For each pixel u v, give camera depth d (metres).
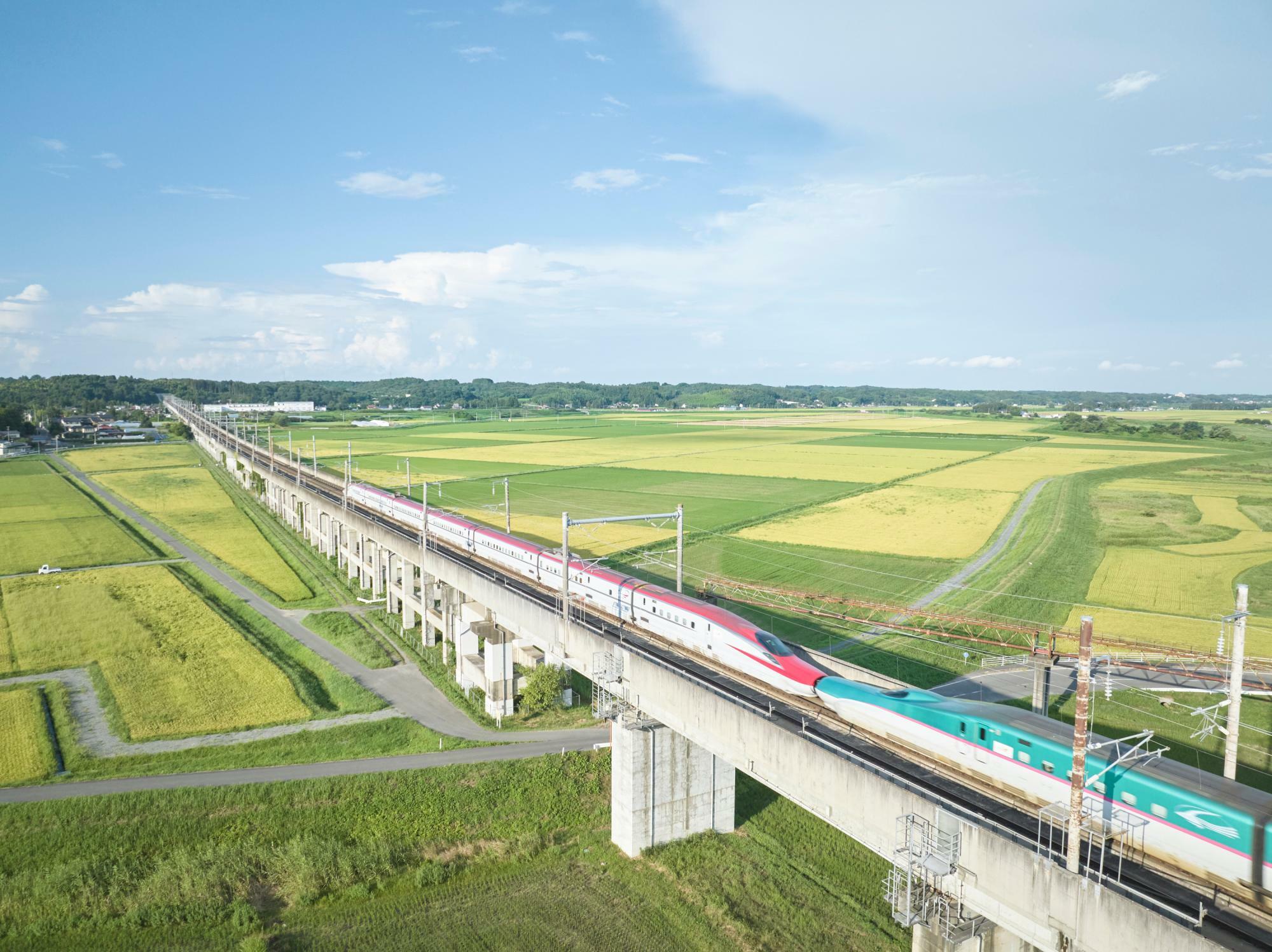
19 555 123.50
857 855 50.22
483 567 83.69
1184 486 167.75
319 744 61.59
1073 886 27.62
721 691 44.38
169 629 88.00
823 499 152.62
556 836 52.34
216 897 45.56
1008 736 36.47
